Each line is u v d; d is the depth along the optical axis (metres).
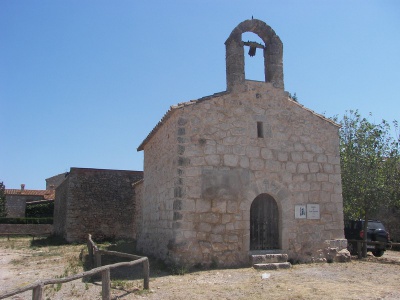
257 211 12.43
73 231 23.89
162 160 13.70
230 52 13.03
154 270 11.19
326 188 13.25
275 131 12.90
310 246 12.66
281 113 13.12
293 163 12.93
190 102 12.06
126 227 25.25
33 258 15.62
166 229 12.41
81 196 24.59
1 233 28.80
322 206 13.07
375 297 8.02
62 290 8.91
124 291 8.63
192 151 11.76
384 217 22.77
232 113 12.45
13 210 46.34
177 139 11.70
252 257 11.55
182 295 8.24
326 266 11.97
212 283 9.41
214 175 11.84
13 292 5.49
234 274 10.51
